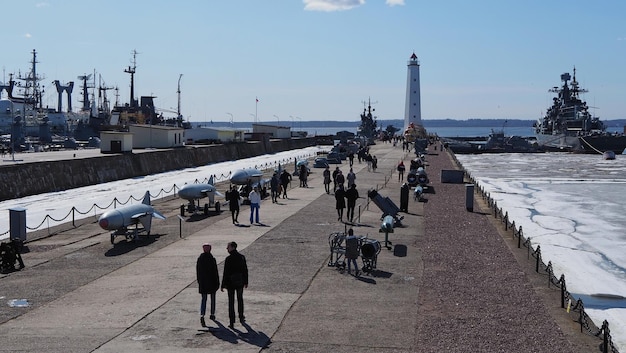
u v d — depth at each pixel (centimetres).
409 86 15750
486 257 2336
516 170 9869
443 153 9769
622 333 2075
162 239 2592
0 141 9562
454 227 3056
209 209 3456
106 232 2859
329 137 15162
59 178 5484
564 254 3388
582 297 2552
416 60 15638
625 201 5738
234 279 1434
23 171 5053
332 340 1372
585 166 10725
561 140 15675
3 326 1448
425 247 2495
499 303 1708
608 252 3453
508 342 1390
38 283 1861
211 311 1489
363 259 2009
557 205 5428
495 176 8712
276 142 12025
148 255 2266
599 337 1445
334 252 2223
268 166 7806
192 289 1766
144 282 1855
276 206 3588
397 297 1728
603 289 2683
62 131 12694
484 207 3841
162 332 1402
